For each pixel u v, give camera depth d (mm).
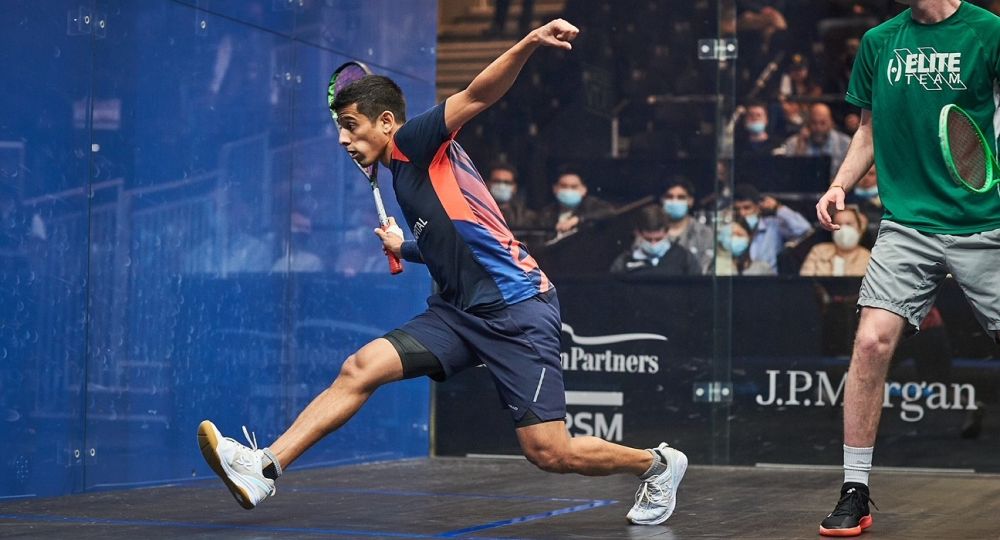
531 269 5359
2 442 6254
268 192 8047
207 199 7539
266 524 5648
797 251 8930
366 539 5148
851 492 5383
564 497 6855
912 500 6836
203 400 7527
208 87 7551
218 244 7629
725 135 9031
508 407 5332
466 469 8523
